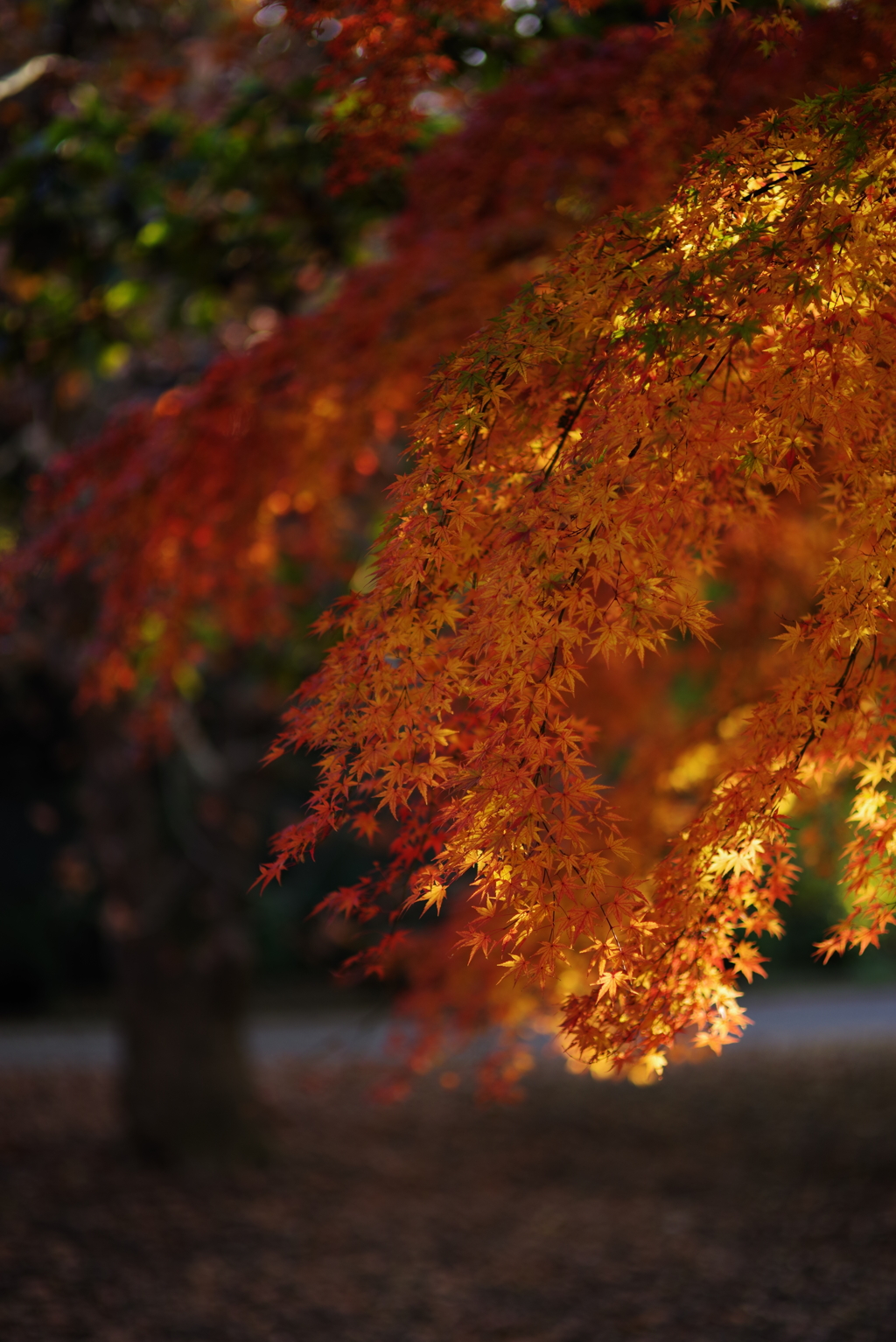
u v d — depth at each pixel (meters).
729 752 5.62
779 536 5.82
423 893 2.36
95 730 9.58
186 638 6.18
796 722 2.56
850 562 2.43
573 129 4.74
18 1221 8.09
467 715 2.90
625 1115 11.70
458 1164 10.07
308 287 6.95
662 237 2.58
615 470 2.33
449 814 2.34
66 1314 6.45
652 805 6.01
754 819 2.54
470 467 2.68
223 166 5.80
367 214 6.27
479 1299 6.97
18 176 5.72
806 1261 7.23
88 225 6.26
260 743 9.66
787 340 2.45
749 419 2.41
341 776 2.51
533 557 2.29
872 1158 9.56
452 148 4.91
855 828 2.86
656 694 7.62
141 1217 8.39
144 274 6.61
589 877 2.26
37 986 17.89
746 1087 12.67
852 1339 5.93
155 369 8.33
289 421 5.08
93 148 5.93
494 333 2.50
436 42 4.23
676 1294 6.88
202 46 7.90
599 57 4.63
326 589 7.66
